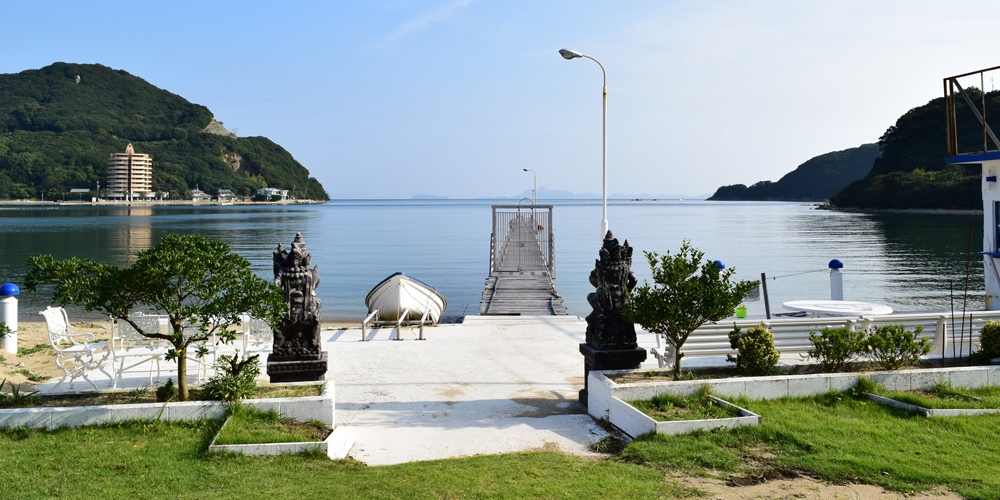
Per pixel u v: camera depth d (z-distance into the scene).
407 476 4.61
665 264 6.59
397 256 44.69
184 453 4.93
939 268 33.66
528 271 26.61
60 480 4.37
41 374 8.67
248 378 6.03
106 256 40.00
